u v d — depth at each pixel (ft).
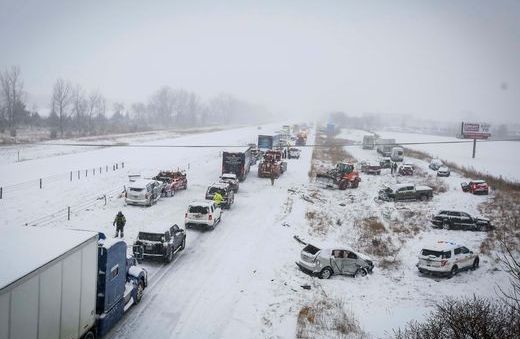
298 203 123.13
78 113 339.57
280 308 55.36
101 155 200.23
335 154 261.03
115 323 48.32
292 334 48.44
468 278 76.69
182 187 132.46
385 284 70.54
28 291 31.60
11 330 29.86
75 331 39.06
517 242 98.78
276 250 79.87
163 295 57.31
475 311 40.75
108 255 44.98
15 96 304.91
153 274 64.69
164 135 346.33
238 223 97.96
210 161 202.80
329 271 70.08
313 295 60.59
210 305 55.06
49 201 105.50
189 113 595.06
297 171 185.98
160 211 103.35
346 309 56.80
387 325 52.90
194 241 82.58
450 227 108.47
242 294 59.06
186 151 237.86
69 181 132.05
